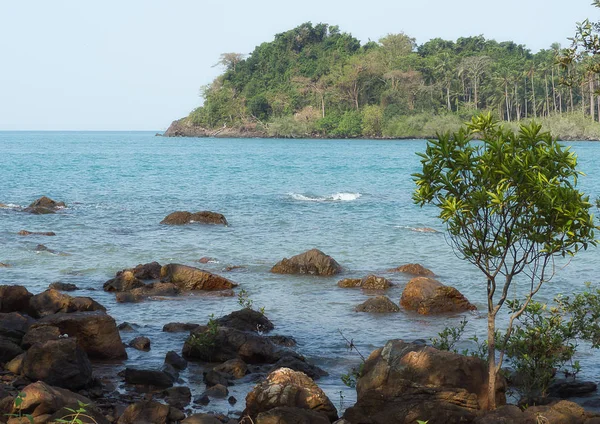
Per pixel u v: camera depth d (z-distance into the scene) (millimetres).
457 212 10664
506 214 10352
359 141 184875
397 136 184625
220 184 61406
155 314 19359
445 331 15250
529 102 191000
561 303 13961
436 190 10477
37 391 10242
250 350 15172
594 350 16219
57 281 23016
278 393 11117
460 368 10977
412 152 126312
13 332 15008
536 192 9953
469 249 10766
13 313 15711
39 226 34656
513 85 178750
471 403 10594
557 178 10188
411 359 11164
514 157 9945
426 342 16594
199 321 18703
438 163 10406
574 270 25703
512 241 10695
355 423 10812
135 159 102188
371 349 16391
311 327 18250
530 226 10297
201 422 10617
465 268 26312
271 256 28531
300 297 21688
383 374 11273
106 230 34094
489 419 9922
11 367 13211
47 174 69438
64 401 10469
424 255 28969
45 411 10164
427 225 37219
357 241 32250
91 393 12484
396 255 28984
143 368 13938
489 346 10898
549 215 10055
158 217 39219
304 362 14742
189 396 12719
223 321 17484
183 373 14336
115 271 25031
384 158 106688
